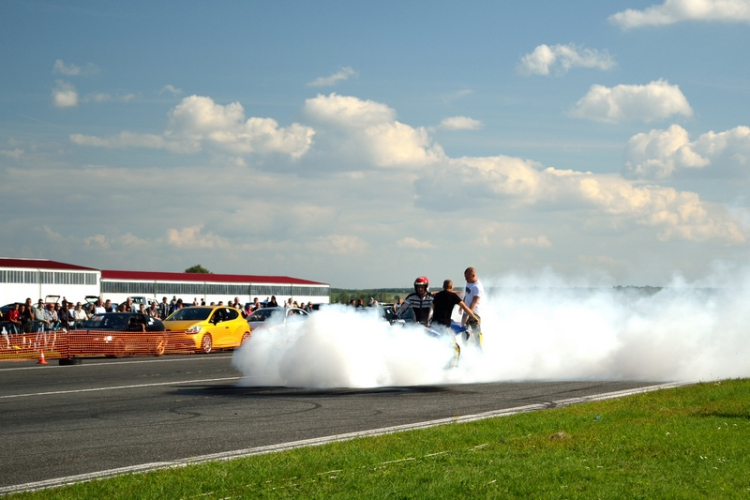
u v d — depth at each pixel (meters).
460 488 6.45
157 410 11.84
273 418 10.85
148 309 36.03
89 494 6.41
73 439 9.28
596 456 7.68
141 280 77.94
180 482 6.76
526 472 6.99
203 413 11.43
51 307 31.89
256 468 7.24
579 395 13.20
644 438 8.54
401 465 7.36
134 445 8.87
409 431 9.23
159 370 19.84
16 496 6.40
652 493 6.24
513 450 7.99
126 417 11.09
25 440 9.23
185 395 13.87
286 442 8.95
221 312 29.72
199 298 83.06
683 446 8.06
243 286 87.56
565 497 6.18
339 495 6.29
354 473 7.05
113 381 16.73
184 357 25.73
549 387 14.46
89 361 23.81
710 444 8.16
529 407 11.77
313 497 6.25
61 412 11.68
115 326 26.39
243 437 9.34
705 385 13.78
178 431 9.80
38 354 27.34
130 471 7.43
